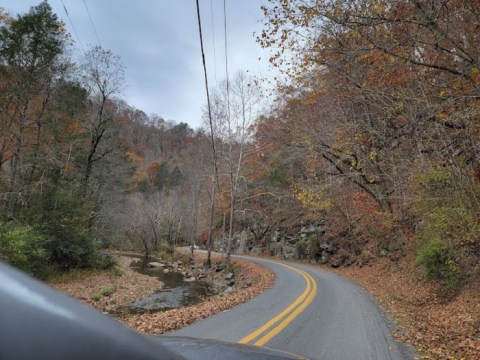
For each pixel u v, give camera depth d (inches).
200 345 59.7
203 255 1695.4
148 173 3336.6
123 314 509.4
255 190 1488.7
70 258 849.5
